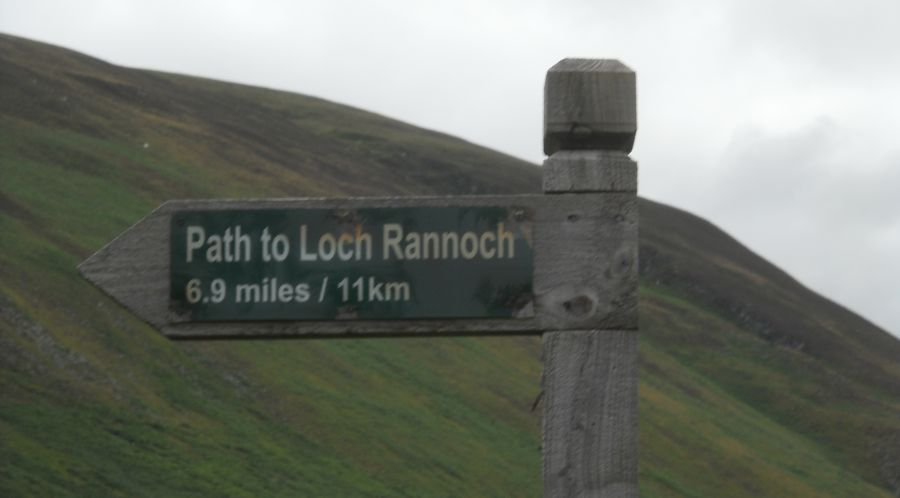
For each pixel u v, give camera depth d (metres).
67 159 81.56
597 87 6.83
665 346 113.06
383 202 6.79
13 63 101.62
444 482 56.81
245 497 44.81
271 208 6.80
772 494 79.56
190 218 6.82
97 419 45.97
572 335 6.71
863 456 101.81
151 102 110.12
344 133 149.00
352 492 50.69
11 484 36.97
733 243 158.38
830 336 131.50
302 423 56.59
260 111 133.25
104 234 68.88
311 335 6.80
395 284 6.75
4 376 45.59
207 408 53.25
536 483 62.09
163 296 6.80
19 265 57.16
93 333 54.34
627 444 6.66
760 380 112.62
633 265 6.73
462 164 147.00
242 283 6.78
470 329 6.74
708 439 85.31
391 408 63.69
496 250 6.75
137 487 41.78
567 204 6.77
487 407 71.19
